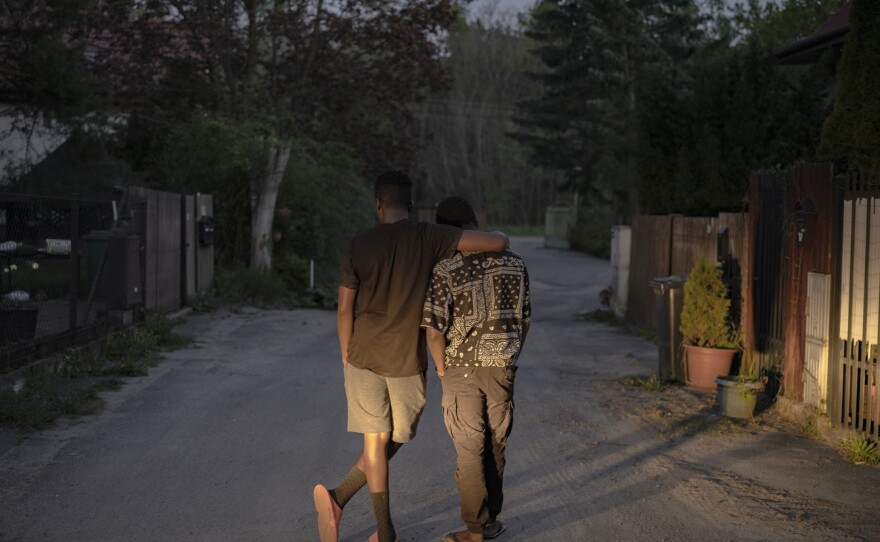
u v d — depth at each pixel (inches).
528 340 538.6
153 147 813.9
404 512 199.6
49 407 287.3
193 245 639.8
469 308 172.7
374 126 920.3
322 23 806.5
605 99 1622.8
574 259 1563.7
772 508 199.0
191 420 289.4
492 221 3011.8
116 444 255.9
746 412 292.5
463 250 171.3
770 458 242.8
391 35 816.9
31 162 578.9
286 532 185.6
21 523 188.2
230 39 788.6
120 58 768.3
